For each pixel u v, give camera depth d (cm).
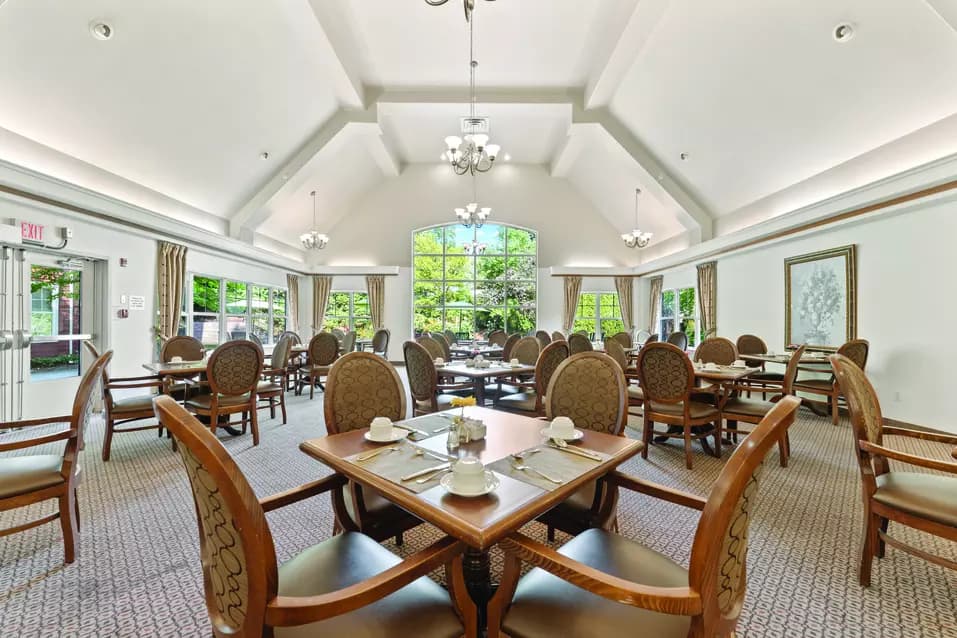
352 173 867
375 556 116
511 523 93
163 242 556
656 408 315
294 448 342
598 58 545
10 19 306
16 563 179
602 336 1027
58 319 442
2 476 168
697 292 781
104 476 279
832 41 369
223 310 724
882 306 434
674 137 603
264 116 543
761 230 559
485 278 1033
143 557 184
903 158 394
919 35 325
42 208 401
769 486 264
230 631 88
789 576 172
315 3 420
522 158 962
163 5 361
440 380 454
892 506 155
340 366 183
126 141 444
